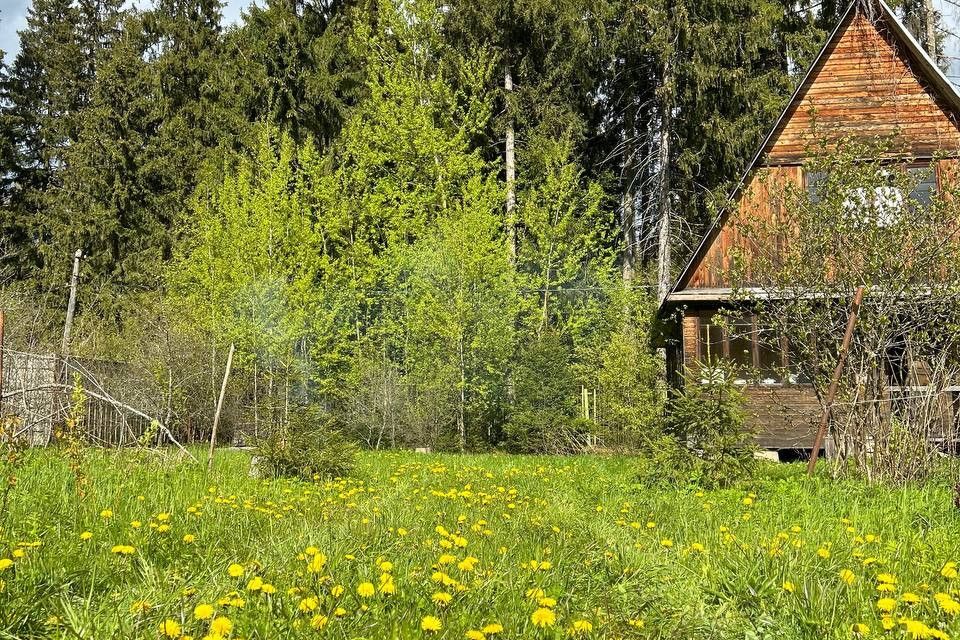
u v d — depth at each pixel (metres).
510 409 22.27
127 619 3.49
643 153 32.31
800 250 11.40
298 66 32.81
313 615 3.48
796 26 29.42
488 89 31.52
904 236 10.59
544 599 3.69
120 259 36.25
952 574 4.69
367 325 27.16
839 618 4.07
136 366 19.41
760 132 27.38
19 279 38.75
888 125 16.94
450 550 5.30
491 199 26.59
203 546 5.20
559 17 29.73
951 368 10.52
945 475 9.84
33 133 45.38
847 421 10.48
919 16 23.73
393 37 29.22
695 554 5.63
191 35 40.28
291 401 11.70
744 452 9.82
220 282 24.41
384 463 14.47
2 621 3.47
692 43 27.67
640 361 20.73
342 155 28.86
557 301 27.45
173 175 37.09
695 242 28.95
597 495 9.76
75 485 7.30
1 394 9.28
